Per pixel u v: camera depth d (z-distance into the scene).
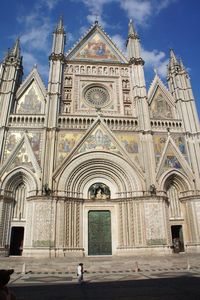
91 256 37.19
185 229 41.34
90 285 19.03
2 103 44.09
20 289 17.59
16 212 39.28
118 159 42.53
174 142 44.50
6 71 47.22
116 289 16.91
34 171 39.94
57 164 41.09
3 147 41.03
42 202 37.66
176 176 42.69
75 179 41.12
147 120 45.19
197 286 16.86
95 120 44.53
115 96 48.97
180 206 42.53
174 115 48.31
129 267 29.14
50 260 31.64
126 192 41.16
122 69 51.91
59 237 36.75
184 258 32.34
